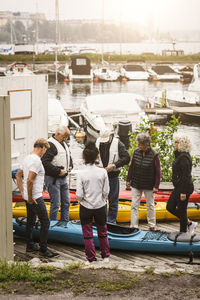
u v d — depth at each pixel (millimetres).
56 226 5848
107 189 4906
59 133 5895
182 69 49844
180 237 5473
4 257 4719
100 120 19906
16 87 7781
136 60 57438
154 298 3756
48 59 59312
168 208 5688
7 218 4695
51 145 5855
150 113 24656
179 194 5469
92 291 3879
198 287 4016
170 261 5359
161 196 7500
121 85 43000
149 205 6207
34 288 3912
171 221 6949
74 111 24672
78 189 4820
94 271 4387
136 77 47125
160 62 57938
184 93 27016
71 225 5922
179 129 22328
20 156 8117
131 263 5066
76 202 7148
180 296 3805
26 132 8133
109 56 61656
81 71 44969
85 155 4824
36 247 5512
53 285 3992
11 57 58750
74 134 21031
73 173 8672
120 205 7109
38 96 8234
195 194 7504
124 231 5797
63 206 6188
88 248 4926
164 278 4227
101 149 6164
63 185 6109
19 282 4035
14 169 8031
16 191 7465
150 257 5488
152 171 5988
